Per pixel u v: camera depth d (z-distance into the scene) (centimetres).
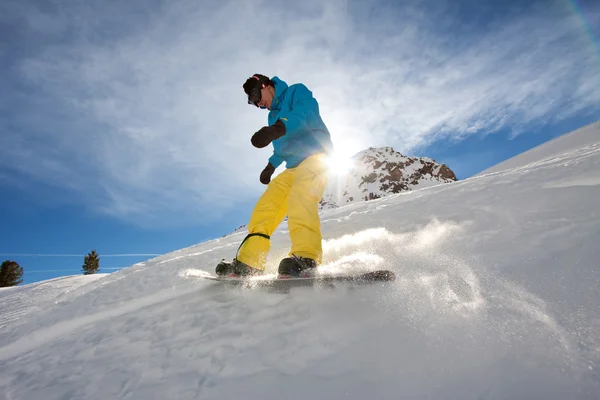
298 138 218
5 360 203
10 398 140
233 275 204
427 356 104
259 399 104
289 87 236
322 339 129
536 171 328
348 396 96
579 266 132
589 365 85
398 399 90
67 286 834
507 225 202
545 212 202
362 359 111
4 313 492
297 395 102
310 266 180
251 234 217
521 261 152
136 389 124
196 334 157
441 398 87
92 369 147
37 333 237
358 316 139
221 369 125
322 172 211
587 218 172
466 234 211
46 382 146
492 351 99
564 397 77
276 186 229
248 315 164
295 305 162
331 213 577
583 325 100
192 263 370
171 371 131
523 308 117
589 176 249
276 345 133
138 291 280
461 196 319
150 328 177
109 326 197
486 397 83
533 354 93
